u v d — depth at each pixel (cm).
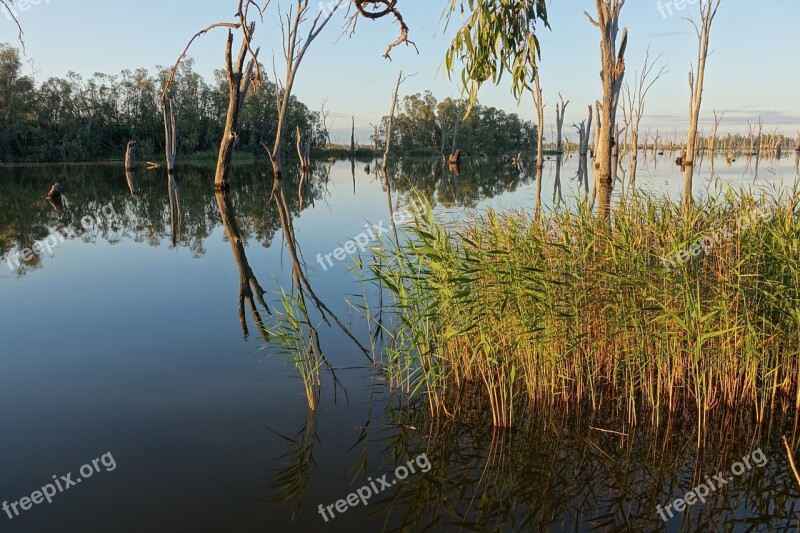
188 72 6181
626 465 374
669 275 452
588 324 466
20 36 542
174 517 308
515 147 9369
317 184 2719
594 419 438
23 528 297
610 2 1541
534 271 458
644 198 561
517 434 414
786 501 334
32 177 3100
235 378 496
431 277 471
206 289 796
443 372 477
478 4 361
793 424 427
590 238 500
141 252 1074
